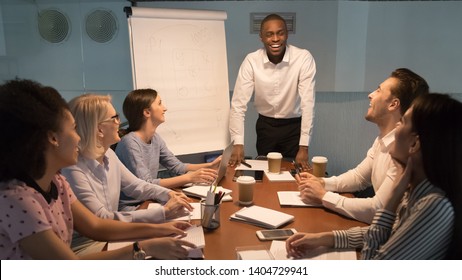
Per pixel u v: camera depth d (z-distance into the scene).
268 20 2.86
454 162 1.03
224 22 3.53
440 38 3.69
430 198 1.05
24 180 1.15
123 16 3.71
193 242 1.34
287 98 3.07
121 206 2.09
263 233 1.42
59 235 1.25
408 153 1.17
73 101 1.69
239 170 2.29
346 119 3.31
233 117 3.00
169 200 1.70
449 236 1.05
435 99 1.07
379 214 1.26
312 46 3.84
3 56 3.63
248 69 3.02
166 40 3.06
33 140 1.10
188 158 3.79
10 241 1.11
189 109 3.18
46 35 3.67
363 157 3.29
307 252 1.29
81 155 1.69
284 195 1.83
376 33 3.86
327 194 1.67
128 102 2.25
